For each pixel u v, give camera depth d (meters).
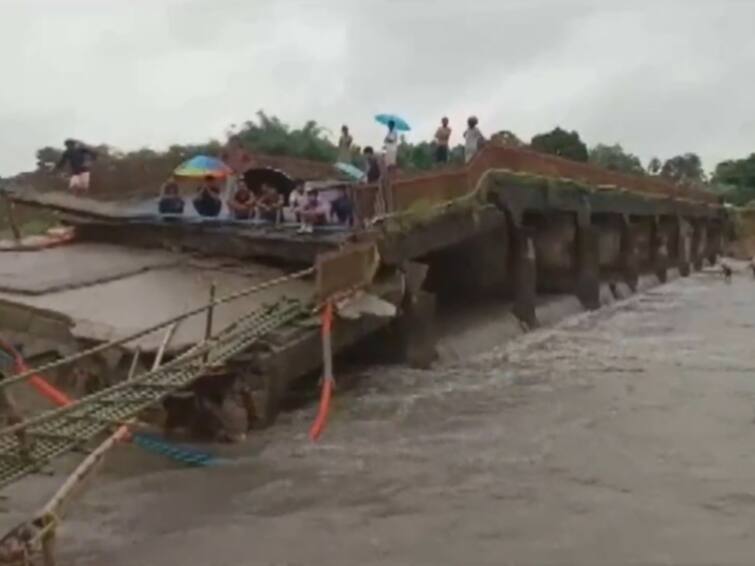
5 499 15.20
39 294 21.08
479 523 14.81
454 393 22.92
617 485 16.52
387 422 20.33
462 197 28.02
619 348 30.00
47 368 14.65
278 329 19.95
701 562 13.38
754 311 40.34
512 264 33.22
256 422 19.17
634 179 48.41
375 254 23.20
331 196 24.58
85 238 26.89
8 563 11.51
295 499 15.77
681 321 36.97
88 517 14.91
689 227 61.66
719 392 23.39
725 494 16.05
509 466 17.50
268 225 25.33
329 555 13.62
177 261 24.50
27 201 27.44
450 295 34.41
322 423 19.39
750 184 105.06
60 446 14.05
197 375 17.08
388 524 14.77
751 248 75.12
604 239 46.38
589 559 13.50
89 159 28.48
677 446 18.78
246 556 13.59
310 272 21.00
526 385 24.03
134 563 13.30
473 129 32.38
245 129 43.81
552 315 36.09
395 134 27.94
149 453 17.84
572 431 19.80
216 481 16.58
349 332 21.95
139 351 18.17
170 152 29.55
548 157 35.97
